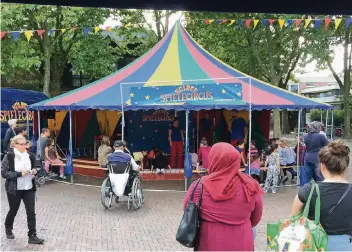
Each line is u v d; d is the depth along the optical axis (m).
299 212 3.07
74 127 16.08
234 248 2.84
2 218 7.62
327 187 2.98
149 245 6.21
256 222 3.09
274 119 24.50
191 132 14.46
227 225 2.86
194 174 12.29
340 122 39.09
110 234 6.79
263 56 25.84
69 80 29.92
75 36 22.05
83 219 7.76
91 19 20.27
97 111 16.28
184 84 10.77
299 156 12.52
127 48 27.92
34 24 19.77
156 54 13.55
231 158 2.89
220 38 24.89
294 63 27.31
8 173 5.95
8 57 19.16
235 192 2.87
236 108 10.46
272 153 10.69
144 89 10.45
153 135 14.09
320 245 2.82
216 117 14.97
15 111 16.44
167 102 10.38
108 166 8.40
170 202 9.33
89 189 10.92
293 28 21.98
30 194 6.12
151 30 25.08
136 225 7.36
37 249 5.92
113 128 15.97
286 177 11.98
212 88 10.23
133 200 8.43
